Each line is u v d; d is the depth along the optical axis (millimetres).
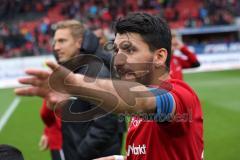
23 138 9922
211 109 12273
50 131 4336
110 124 3367
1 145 2115
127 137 2156
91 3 30594
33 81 1410
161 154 1896
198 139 1953
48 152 8664
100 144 3383
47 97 1446
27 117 12211
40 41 25688
